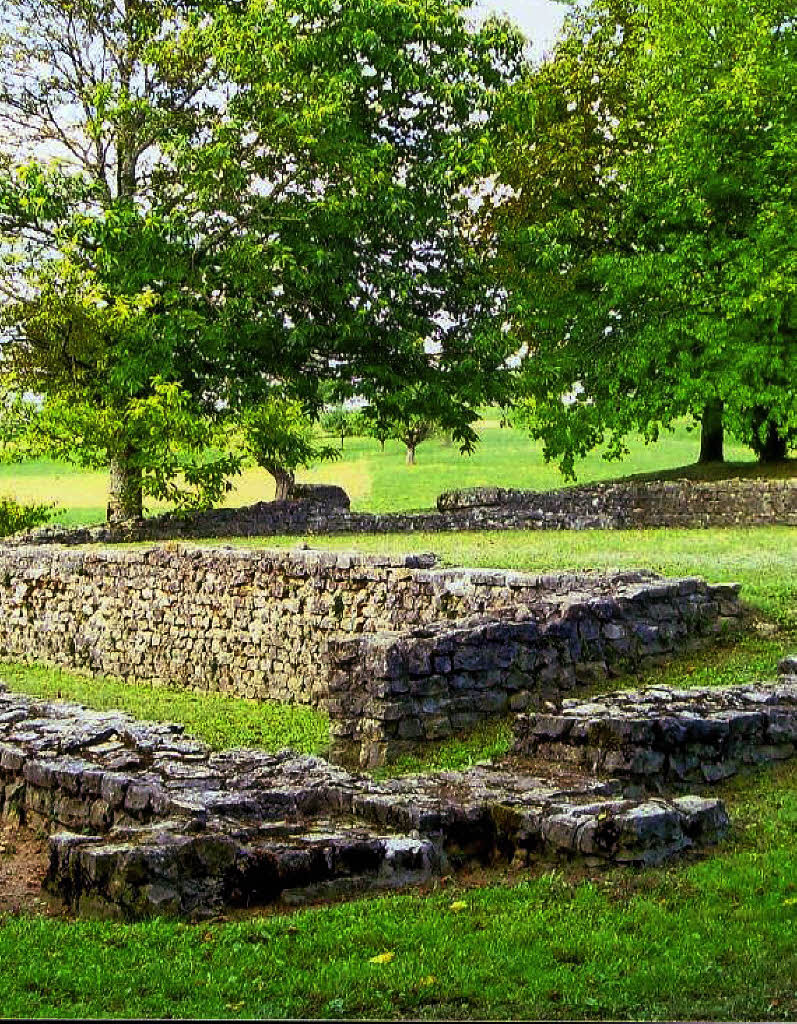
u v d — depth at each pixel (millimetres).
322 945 7074
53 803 9664
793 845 8703
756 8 34500
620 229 37312
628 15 38562
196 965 6844
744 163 33938
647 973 6547
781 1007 6059
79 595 22766
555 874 8156
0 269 30953
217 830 8172
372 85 32719
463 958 6863
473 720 13789
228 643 19812
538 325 37406
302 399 34156
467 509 29844
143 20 32938
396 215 31578
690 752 10031
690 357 34562
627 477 41656
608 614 15078
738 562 19859
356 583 18203
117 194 34094
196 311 31891
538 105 35938
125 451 32031
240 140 31906
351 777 9539
